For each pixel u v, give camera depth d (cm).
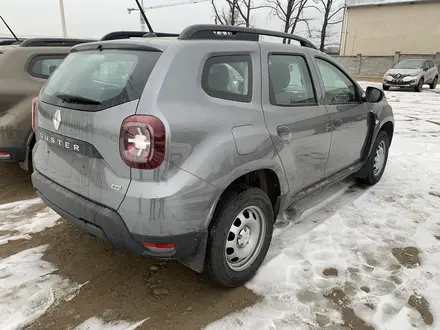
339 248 314
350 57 2928
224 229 235
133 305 244
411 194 438
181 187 204
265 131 254
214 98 229
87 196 224
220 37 259
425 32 2822
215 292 258
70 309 238
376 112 423
